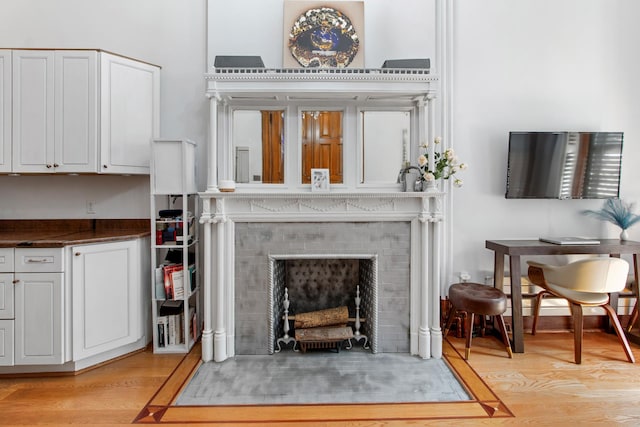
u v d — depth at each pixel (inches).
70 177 116.3
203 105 117.2
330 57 111.7
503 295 100.0
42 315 89.0
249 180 110.4
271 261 103.0
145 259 108.3
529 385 86.7
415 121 110.4
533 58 122.9
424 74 98.8
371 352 105.3
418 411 76.8
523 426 71.6
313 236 103.4
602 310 121.7
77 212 116.3
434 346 101.9
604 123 124.3
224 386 86.7
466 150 122.8
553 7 122.9
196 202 114.7
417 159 109.0
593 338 115.6
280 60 115.6
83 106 101.4
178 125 117.1
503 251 108.7
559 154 119.6
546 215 125.1
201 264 118.5
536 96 123.0
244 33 115.2
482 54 122.2
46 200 115.8
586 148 119.8
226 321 102.8
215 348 100.4
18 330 88.8
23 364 88.9
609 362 98.8
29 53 100.5
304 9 112.5
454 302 104.5
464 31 121.8
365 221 103.3
